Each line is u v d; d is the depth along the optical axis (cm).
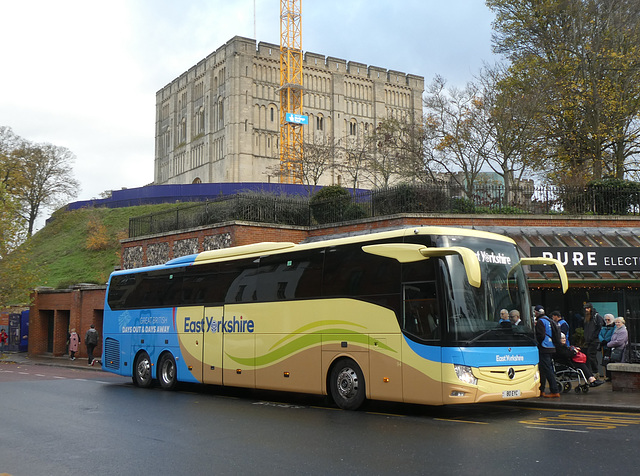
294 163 5984
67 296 3691
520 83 3369
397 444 862
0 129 7762
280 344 1395
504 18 3584
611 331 1553
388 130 4309
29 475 715
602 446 827
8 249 3659
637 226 2250
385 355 1168
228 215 2625
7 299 3625
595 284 1986
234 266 1575
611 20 3169
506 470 697
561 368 1441
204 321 1639
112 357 2003
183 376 1698
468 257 992
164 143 11606
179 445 877
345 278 1273
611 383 1490
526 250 2066
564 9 3303
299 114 9531
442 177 3472
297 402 1445
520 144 3108
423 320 1118
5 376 2309
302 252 1387
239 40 9544
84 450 852
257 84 9719
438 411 1238
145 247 3067
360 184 9100
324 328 1297
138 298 1927
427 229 1150
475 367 1082
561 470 693
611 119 3259
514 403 1330
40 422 1112
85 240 6488
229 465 746
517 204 2334
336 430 991
